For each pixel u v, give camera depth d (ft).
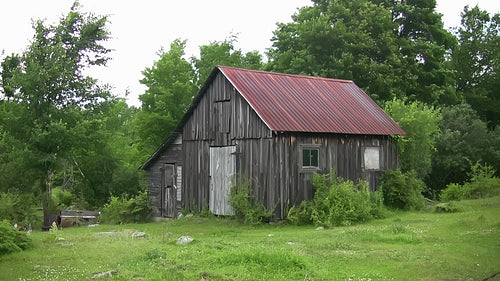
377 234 56.18
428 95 143.84
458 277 37.22
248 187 77.25
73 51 116.88
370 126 87.86
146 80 135.85
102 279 36.73
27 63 107.86
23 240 49.90
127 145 149.28
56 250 48.62
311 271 39.14
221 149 83.25
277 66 142.61
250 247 48.21
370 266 41.27
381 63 134.92
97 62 119.44
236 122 80.53
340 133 81.15
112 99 120.57
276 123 74.08
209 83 85.76
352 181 81.41
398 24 141.59
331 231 63.46
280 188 74.38
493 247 47.39
